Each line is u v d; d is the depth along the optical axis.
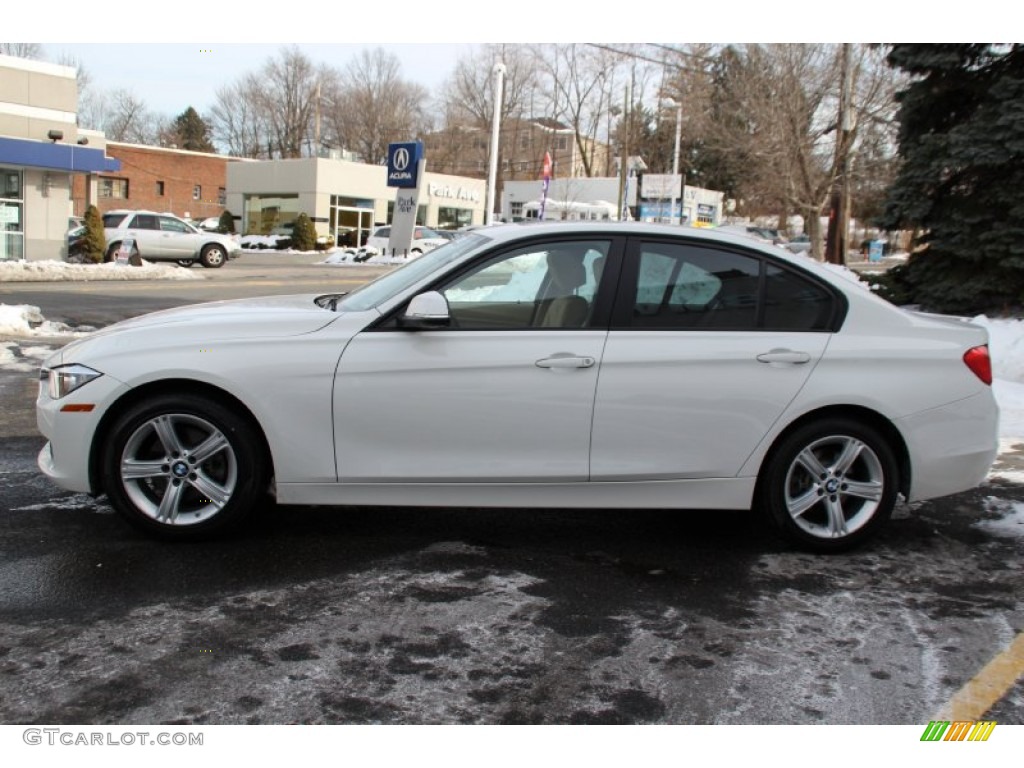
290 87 74.75
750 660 3.32
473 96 63.81
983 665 3.33
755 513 5.11
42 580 3.80
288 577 3.94
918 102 12.22
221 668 3.12
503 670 3.19
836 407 4.34
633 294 4.22
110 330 4.40
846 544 4.42
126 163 53.62
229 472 4.20
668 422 4.18
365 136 72.75
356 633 3.43
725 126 28.70
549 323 4.19
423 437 4.14
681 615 3.70
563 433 4.15
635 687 3.10
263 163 43.62
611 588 3.96
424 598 3.78
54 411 4.10
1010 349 9.38
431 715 2.89
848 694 3.10
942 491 4.43
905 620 3.71
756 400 4.21
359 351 4.10
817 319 4.33
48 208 22.03
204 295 16.06
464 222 49.47
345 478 4.15
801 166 22.41
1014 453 6.54
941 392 4.34
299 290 17.81
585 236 4.27
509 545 4.47
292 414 4.08
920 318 4.52
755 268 4.33
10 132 21.12
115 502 4.17
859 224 51.06
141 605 3.60
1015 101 10.58
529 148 65.88
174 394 4.12
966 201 11.62
